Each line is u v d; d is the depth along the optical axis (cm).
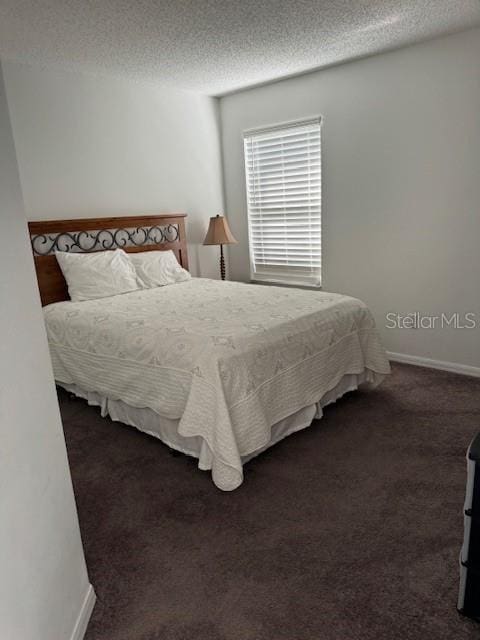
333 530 184
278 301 302
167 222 421
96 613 150
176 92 419
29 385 120
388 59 336
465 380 335
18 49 294
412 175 344
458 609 144
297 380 246
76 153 355
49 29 264
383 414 284
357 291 397
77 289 337
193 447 231
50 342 305
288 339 243
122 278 357
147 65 339
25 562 109
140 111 394
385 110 346
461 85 308
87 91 357
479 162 312
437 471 221
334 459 235
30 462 116
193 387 212
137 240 407
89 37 279
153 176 411
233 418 209
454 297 342
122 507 204
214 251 480
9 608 100
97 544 182
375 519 189
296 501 203
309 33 290
